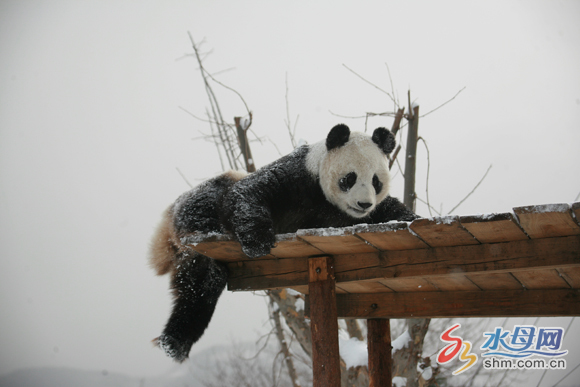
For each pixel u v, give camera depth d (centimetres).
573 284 375
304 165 458
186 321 443
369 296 454
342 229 318
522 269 311
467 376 1070
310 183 452
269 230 349
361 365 659
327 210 461
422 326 688
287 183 437
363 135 462
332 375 345
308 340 738
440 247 335
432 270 334
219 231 452
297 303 750
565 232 290
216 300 451
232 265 409
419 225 298
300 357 1085
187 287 455
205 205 466
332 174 440
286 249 362
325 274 363
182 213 469
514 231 295
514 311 400
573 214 261
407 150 816
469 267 322
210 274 440
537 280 375
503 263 312
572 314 380
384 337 460
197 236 357
